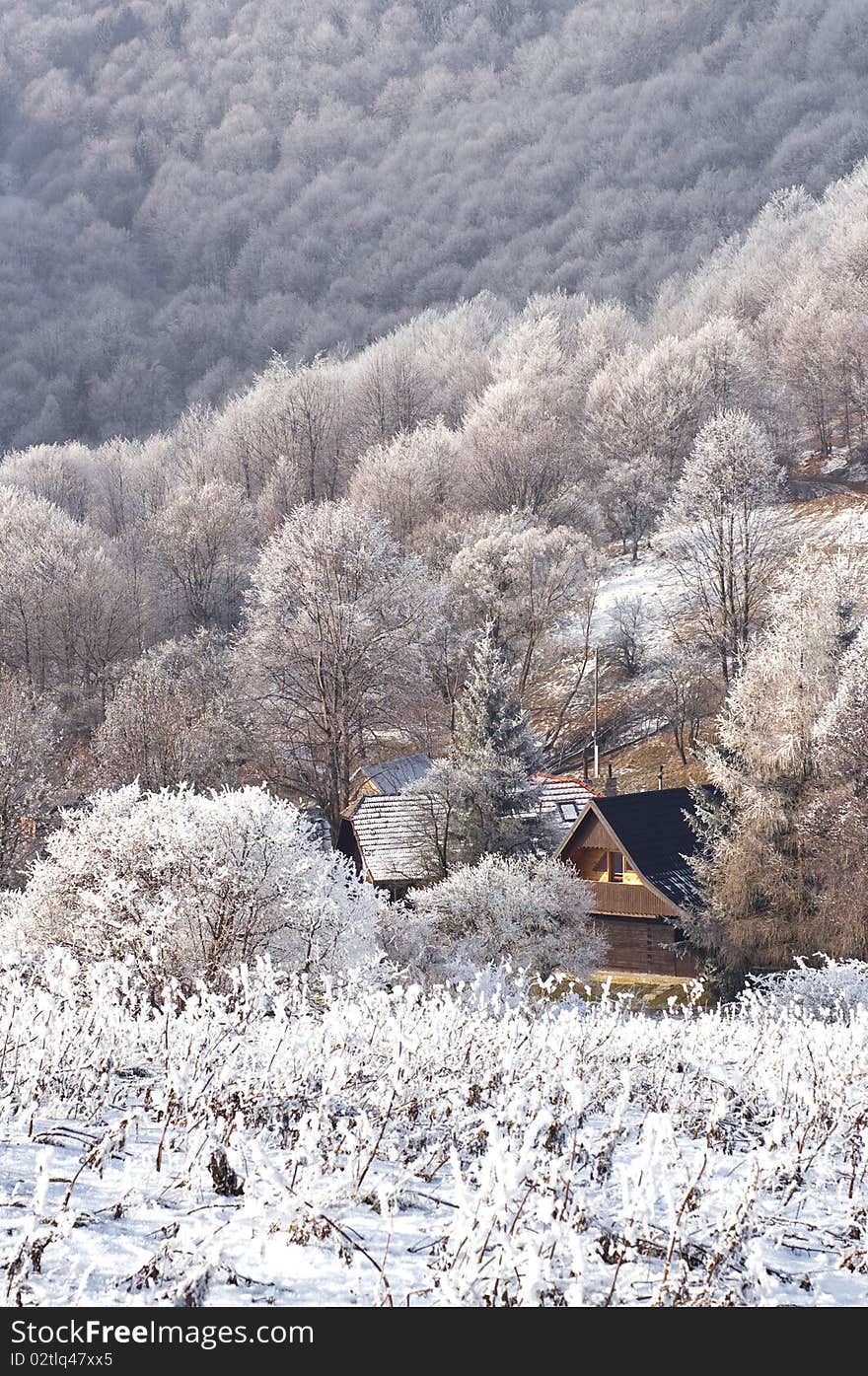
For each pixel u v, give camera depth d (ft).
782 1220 27.73
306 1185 24.06
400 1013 38.73
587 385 535.19
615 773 306.76
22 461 549.13
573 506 417.28
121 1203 24.08
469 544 346.54
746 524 302.66
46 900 81.30
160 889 75.87
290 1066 33.24
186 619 391.24
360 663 244.42
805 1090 34.55
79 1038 37.29
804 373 527.40
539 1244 18.38
